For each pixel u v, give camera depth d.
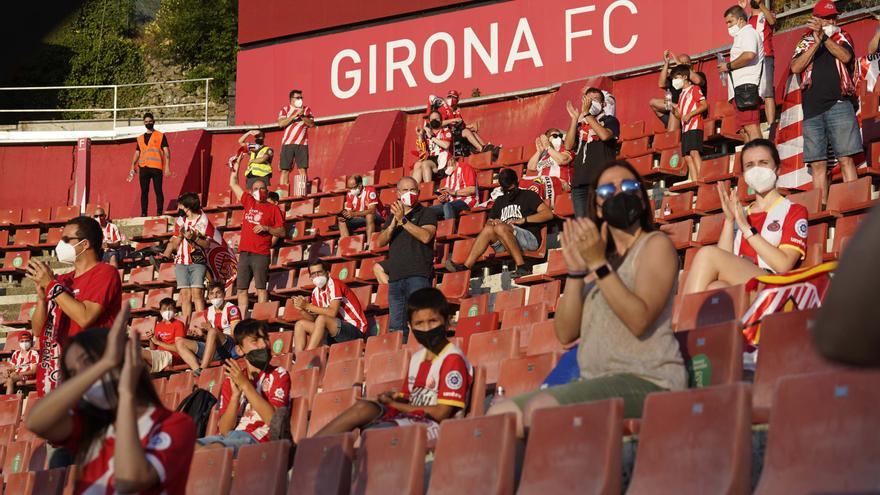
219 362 10.26
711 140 10.80
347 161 15.84
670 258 3.42
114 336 2.95
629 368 3.48
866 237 1.13
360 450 4.30
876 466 2.56
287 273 12.52
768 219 5.05
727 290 4.34
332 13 17.47
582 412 3.34
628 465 3.37
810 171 9.05
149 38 26.17
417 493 3.96
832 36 8.30
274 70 17.97
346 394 5.95
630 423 3.36
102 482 2.98
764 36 9.48
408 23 16.88
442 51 16.53
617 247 3.65
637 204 3.49
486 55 16.16
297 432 5.85
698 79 10.48
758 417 3.12
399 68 16.88
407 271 9.01
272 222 11.66
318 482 4.50
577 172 9.33
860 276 1.11
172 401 8.41
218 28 26.00
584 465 3.27
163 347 10.42
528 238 9.59
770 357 3.59
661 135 11.39
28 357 11.89
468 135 13.97
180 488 3.00
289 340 10.21
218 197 15.78
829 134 8.22
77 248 5.04
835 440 2.69
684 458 3.07
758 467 3.15
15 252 15.88
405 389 4.98
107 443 3.02
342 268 11.71
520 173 12.98
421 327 4.83
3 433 8.66
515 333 6.16
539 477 3.40
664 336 3.48
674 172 10.53
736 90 9.39
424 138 13.96
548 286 8.51
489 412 3.80
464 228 10.77
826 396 2.76
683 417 3.12
